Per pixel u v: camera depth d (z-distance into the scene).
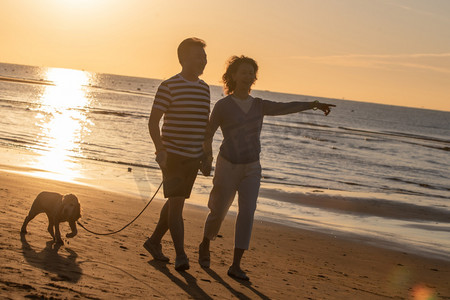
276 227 10.32
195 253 5.76
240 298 4.00
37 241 4.93
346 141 49.41
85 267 4.12
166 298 3.58
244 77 4.55
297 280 5.42
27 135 28.58
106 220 7.47
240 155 4.60
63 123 39.50
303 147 38.59
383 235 11.12
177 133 4.41
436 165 35.81
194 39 4.49
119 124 42.94
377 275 6.86
